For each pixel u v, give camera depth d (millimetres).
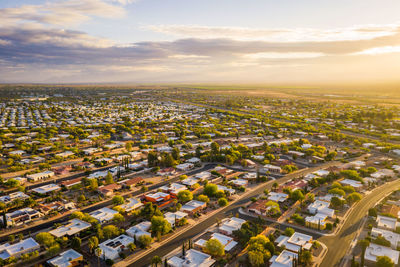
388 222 166375
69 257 133000
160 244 147750
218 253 134625
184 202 199500
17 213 174250
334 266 129125
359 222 170875
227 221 171125
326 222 167000
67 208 188500
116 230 153500
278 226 166500
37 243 143875
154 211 176625
